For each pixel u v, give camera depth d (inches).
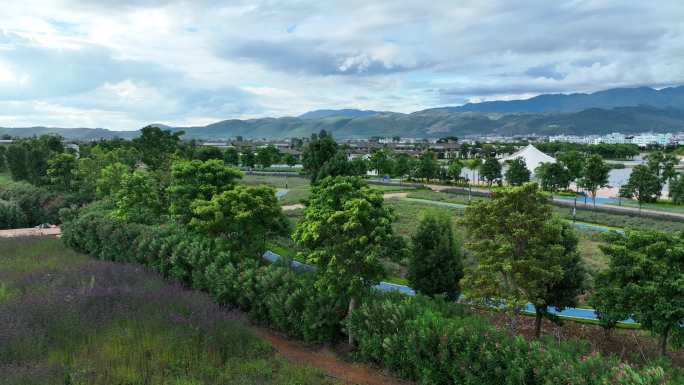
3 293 922.1
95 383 600.7
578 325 1008.2
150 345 719.1
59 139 3944.4
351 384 723.4
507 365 633.0
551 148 7244.1
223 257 1064.8
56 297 852.0
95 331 742.5
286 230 1284.4
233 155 5157.5
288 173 4940.9
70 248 1517.0
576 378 564.4
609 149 6929.1
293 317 888.9
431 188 3617.1
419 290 1018.7
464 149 7377.0
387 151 5974.4
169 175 1724.9
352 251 789.2
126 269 1133.1
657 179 2615.7
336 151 2253.9
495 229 788.6
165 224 1428.4
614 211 2325.3
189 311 855.7
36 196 2481.5
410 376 751.1
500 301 805.2
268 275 954.7
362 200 765.9
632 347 898.1
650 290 671.8
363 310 808.9
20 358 651.5
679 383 528.7
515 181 3348.9
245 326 853.8
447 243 1017.5
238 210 1114.1
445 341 693.9
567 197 3181.6
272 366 736.3
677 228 1897.1
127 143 3961.6
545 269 770.2
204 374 669.3
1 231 1925.4
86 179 2375.7
